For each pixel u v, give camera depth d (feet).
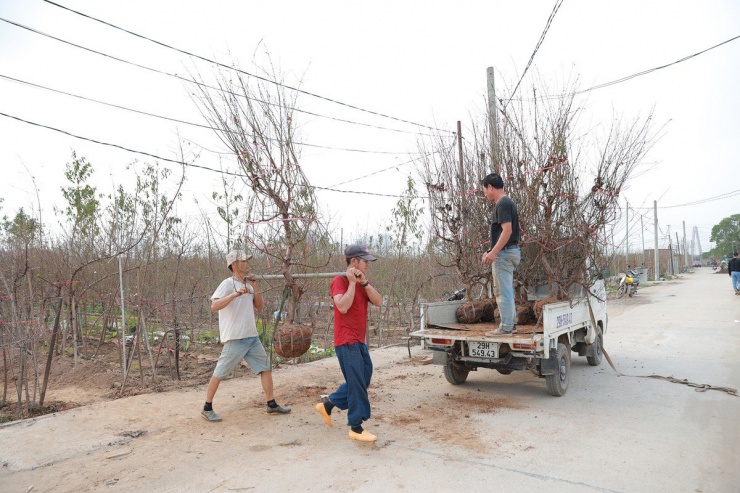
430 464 14.03
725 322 43.65
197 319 34.04
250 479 13.21
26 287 25.43
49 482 13.29
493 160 25.22
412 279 43.21
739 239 271.08
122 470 13.94
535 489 12.42
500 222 19.95
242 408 19.93
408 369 27.84
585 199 24.18
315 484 12.85
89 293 31.48
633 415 18.52
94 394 23.09
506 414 18.90
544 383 24.12
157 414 19.02
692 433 16.43
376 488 12.57
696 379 24.09
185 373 27.37
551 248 23.63
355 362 15.52
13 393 23.67
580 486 12.57
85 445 15.70
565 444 15.53
